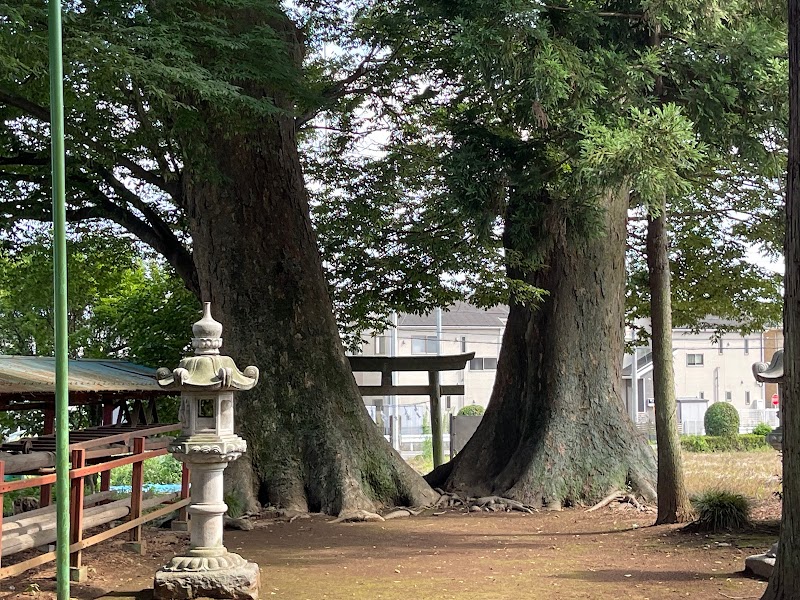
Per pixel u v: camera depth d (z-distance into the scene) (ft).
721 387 140.46
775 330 141.38
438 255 47.24
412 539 33.17
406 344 120.88
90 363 35.22
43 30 29.01
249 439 40.65
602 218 36.78
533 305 43.60
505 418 47.06
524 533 34.88
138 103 35.76
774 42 31.83
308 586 23.40
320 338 42.70
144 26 31.96
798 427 17.04
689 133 29.40
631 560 27.17
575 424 43.83
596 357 44.83
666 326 34.53
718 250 60.03
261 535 34.14
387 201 54.19
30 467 22.84
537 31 31.65
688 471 61.21
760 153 32.99
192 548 21.57
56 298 17.15
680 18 33.14
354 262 52.37
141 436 26.48
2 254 51.21
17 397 27.45
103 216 47.26
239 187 42.55
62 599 17.43
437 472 48.62
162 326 57.52
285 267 42.88
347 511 38.73
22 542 20.12
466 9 33.04
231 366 21.44
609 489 42.45
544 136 35.86
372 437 42.11
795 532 17.03
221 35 35.35
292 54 44.19
